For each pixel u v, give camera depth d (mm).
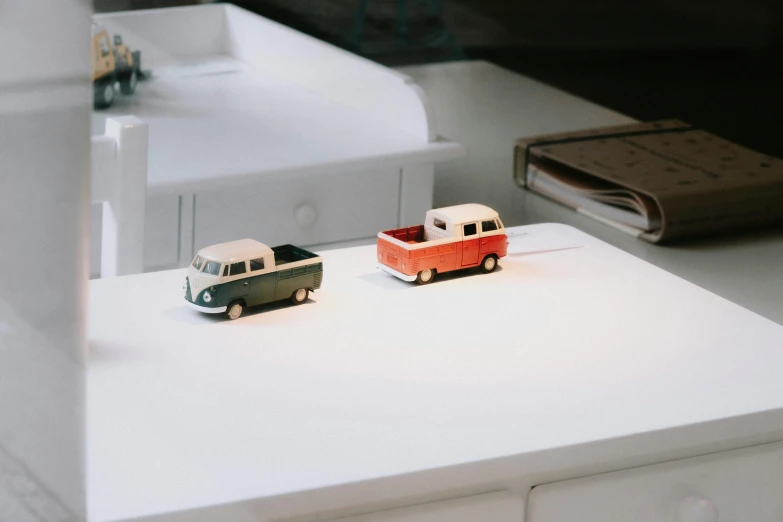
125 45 1653
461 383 724
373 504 624
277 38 1739
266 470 602
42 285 456
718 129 2047
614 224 1642
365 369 741
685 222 1562
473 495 650
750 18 2154
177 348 763
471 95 2086
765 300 1390
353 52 2066
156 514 553
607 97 2168
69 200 448
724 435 698
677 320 856
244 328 805
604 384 732
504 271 955
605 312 865
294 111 1583
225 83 1701
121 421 650
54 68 429
